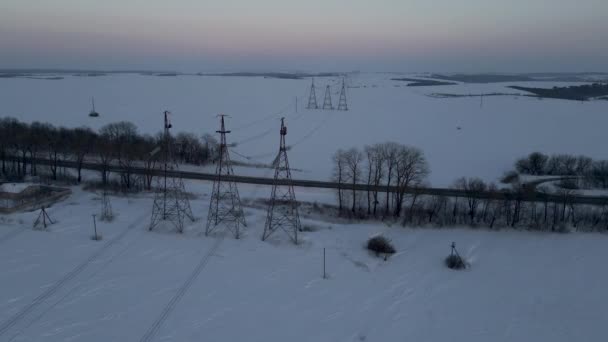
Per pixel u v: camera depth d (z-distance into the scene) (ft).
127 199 204.44
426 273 147.13
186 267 144.36
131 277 136.26
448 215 187.52
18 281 130.82
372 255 158.40
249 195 213.05
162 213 185.37
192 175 247.29
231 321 116.37
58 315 115.34
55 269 139.13
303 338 111.14
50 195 200.44
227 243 162.81
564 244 167.12
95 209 190.80
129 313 117.70
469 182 209.36
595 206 195.83
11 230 166.40
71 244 157.17
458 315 124.77
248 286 134.10
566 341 115.44
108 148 246.88
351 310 124.88
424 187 199.00
